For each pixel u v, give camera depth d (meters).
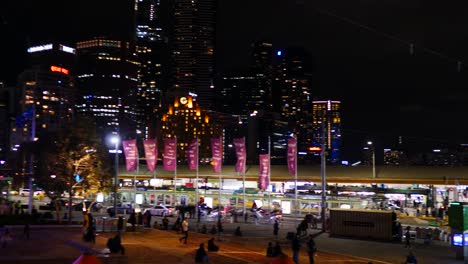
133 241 48.53
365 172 108.69
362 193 105.31
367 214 57.47
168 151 85.56
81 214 85.88
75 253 38.66
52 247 41.97
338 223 59.59
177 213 89.12
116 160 66.56
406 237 51.91
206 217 83.56
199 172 131.38
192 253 40.84
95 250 40.22
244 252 43.97
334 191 99.00
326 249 49.31
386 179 105.31
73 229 56.94
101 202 110.25
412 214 91.44
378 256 45.06
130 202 107.56
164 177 133.62
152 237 52.72
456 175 99.38
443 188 103.69
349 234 58.56
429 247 51.78
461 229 44.41
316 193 105.38
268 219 78.31
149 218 65.06
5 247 41.56
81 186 64.81
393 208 89.12
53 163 63.78
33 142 70.75
